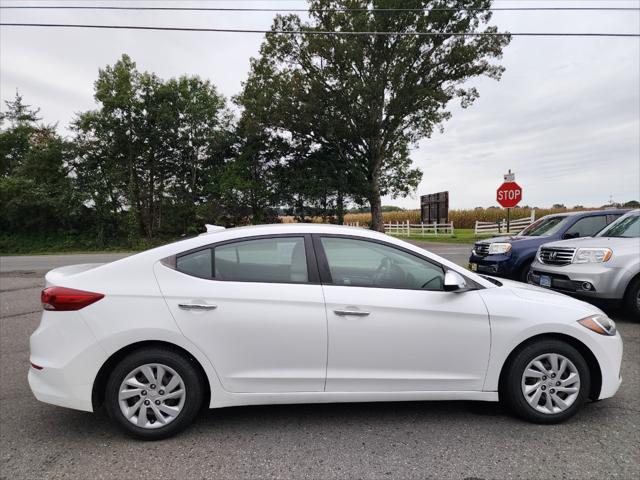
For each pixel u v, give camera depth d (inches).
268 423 126.0
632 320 236.2
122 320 112.9
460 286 122.0
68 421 129.1
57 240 976.3
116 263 120.7
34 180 962.7
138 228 973.2
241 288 117.7
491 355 121.6
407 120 1057.5
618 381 127.2
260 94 933.8
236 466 103.3
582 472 98.9
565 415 122.4
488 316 121.4
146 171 996.6
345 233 128.7
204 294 116.0
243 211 986.1
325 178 935.7
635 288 227.0
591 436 115.8
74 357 112.0
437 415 130.3
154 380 115.3
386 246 128.0
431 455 107.2
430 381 121.1
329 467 102.4
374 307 118.9
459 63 951.0
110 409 113.9
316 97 916.0
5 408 138.5
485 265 351.6
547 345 122.2
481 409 134.3
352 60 913.5
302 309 117.6
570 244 250.4
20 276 451.5
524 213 1475.1
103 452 110.5
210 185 987.9
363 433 119.3
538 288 142.4
